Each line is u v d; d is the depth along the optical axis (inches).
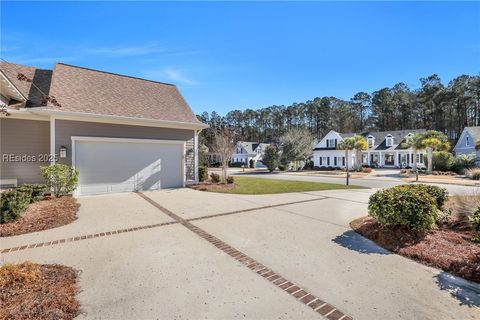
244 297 119.0
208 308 110.0
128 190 439.8
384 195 210.1
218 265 153.4
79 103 416.2
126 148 437.4
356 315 105.7
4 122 376.2
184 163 501.7
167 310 108.3
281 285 130.3
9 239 196.7
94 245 185.6
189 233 215.2
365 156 1628.9
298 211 301.6
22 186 320.8
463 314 106.3
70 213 274.5
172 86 602.9
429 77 2220.7
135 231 219.8
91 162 405.4
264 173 1216.2
